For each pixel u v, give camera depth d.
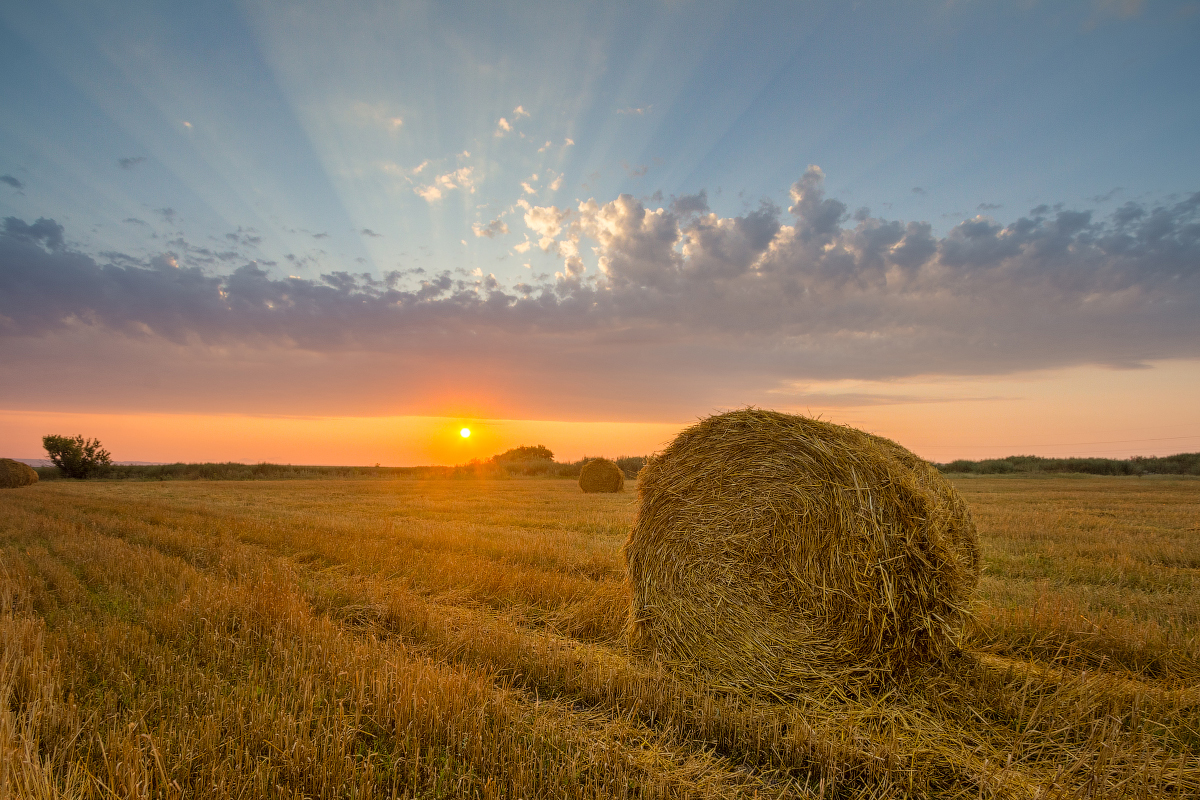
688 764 3.62
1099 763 3.38
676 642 5.69
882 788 3.42
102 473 50.28
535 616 6.87
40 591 6.96
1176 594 7.48
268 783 3.16
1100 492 26.95
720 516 5.66
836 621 4.99
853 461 5.11
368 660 4.78
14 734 3.30
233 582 7.61
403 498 24.83
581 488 30.25
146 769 3.15
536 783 3.34
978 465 57.34
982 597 7.11
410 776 3.40
